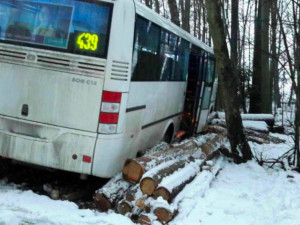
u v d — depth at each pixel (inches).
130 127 233.5
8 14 214.1
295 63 290.2
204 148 298.0
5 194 195.5
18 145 212.5
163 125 317.4
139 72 235.1
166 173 208.2
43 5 210.5
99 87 205.5
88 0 207.9
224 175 277.0
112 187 206.4
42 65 208.7
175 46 314.8
